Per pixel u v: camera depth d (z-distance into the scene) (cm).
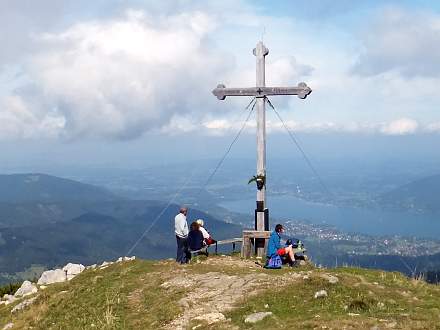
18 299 2528
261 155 2716
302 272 1925
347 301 1502
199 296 1739
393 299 1548
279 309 1485
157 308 1709
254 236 2542
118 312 1764
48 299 2225
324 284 1669
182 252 2359
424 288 1758
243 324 1373
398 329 1175
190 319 1525
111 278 2217
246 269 2170
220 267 2219
